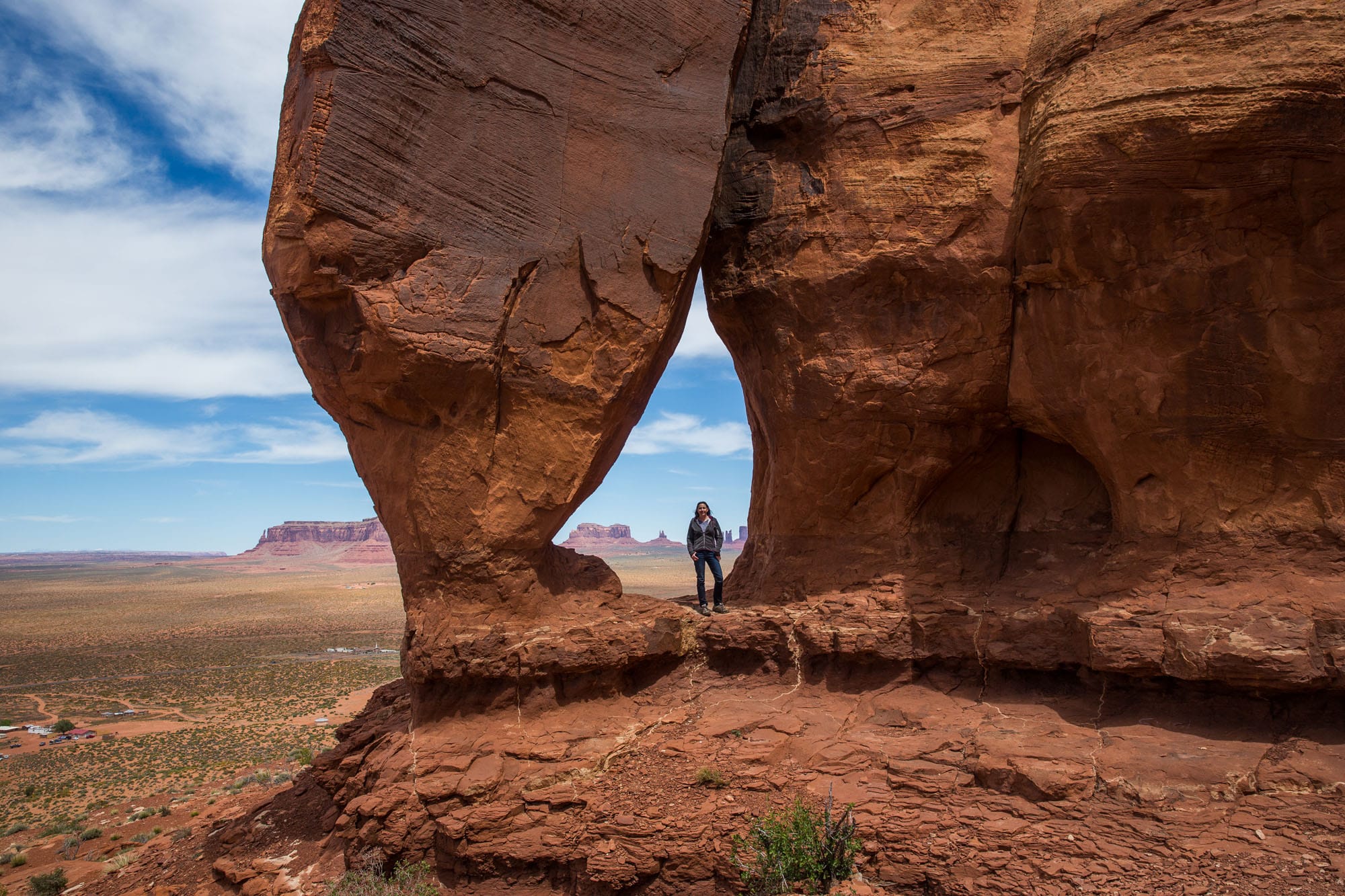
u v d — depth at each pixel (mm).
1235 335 7992
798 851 7102
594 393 9383
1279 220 7625
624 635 9570
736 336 11516
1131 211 8102
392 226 8117
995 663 9141
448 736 8781
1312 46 7184
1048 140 8398
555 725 9086
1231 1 7688
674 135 9750
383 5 8039
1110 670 8164
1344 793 6762
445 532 9070
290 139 8438
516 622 9367
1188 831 6703
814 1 10609
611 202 9367
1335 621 7367
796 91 10445
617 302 9328
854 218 9883
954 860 6938
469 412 8781
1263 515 8086
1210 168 7629
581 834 7785
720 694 9930
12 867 14820
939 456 10148
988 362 9633
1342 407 7730
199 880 9641
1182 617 7895
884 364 9930
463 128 8508
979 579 10133
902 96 9812
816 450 10469
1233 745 7430
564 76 9117
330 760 9570
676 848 7516
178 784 22906
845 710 9289
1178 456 8445
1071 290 8805
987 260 9336
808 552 10938
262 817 10484
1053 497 10203
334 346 8656
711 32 10109
